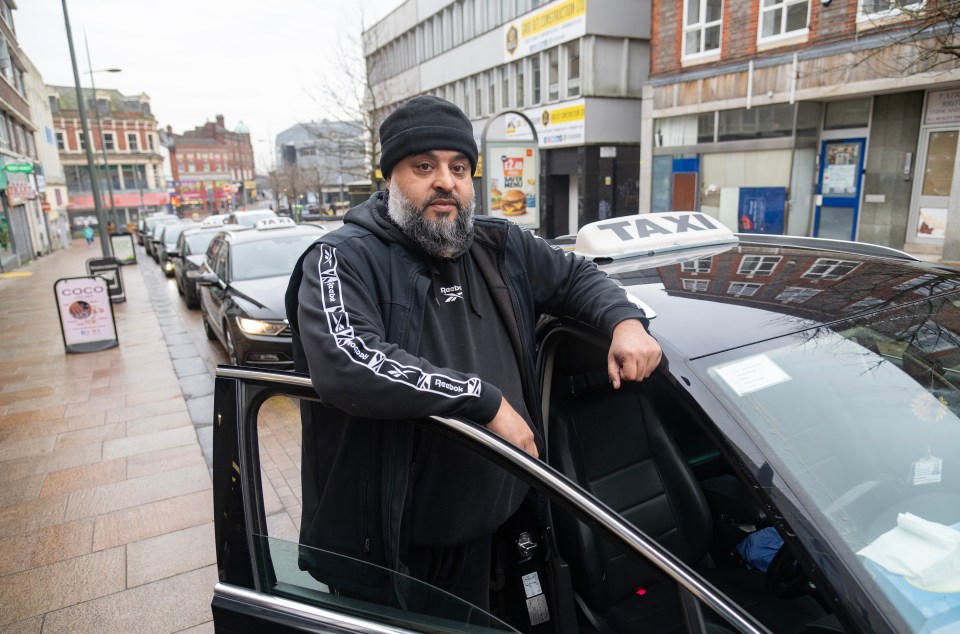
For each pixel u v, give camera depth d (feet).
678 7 49.67
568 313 5.69
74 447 16.93
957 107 34.01
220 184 338.54
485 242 5.35
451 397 4.03
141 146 226.99
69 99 225.76
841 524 3.99
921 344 5.23
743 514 7.04
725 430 4.38
